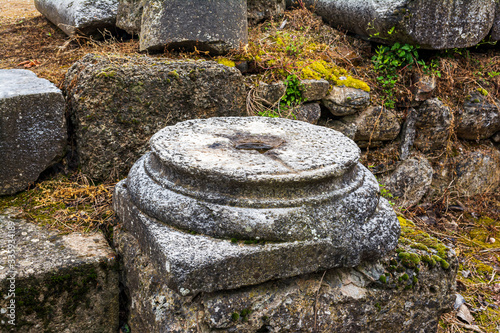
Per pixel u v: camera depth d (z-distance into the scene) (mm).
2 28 4531
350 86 3568
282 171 1729
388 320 1989
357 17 3979
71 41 4059
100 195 2600
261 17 4352
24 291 1819
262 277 1714
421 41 3652
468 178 4156
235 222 1686
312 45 4020
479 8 3721
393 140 3938
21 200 2525
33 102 2488
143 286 1842
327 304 1849
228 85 3029
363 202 1889
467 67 4133
